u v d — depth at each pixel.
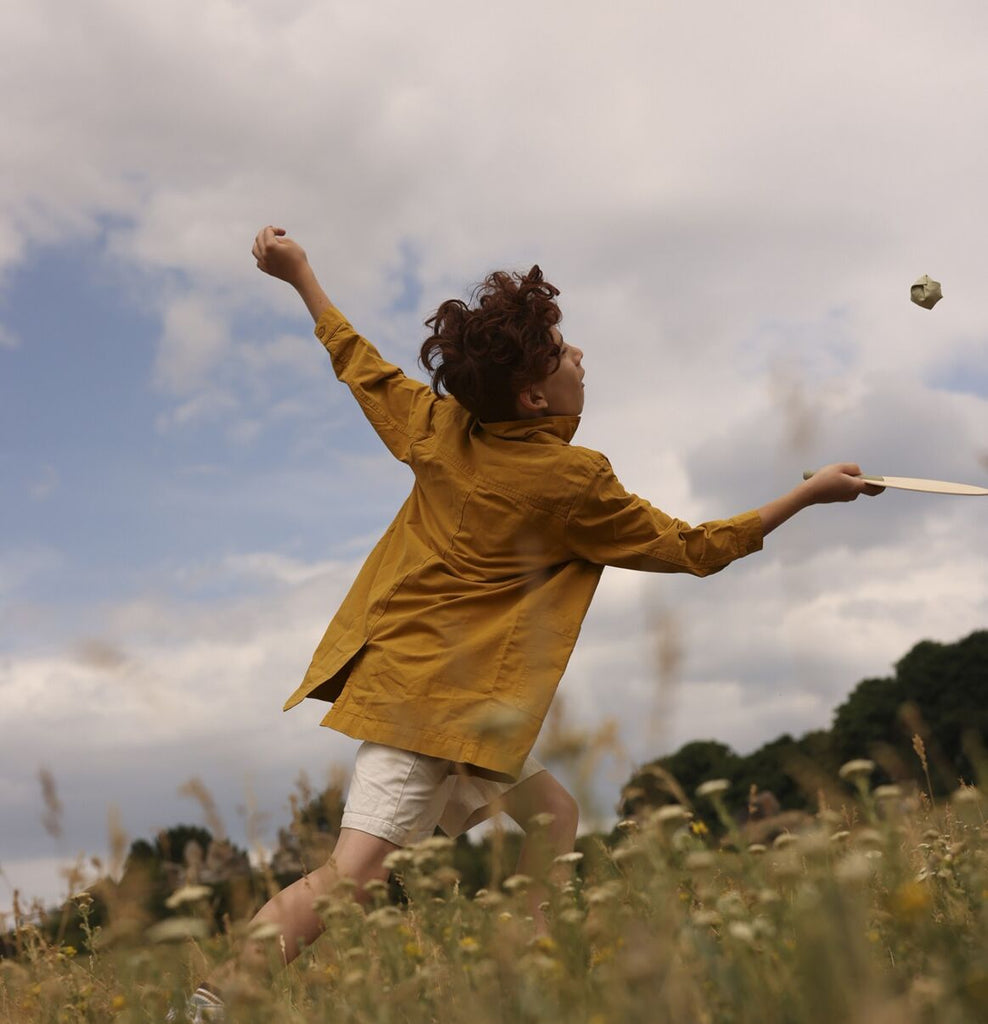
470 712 2.98
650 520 3.15
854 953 1.42
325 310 3.86
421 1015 1.98
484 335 3.20
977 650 37.88
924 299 3.06
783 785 22.12
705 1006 1.67
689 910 2.28
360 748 3.07
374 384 3.66
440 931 2.28
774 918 1.82
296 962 2.75
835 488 3.22
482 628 3.10
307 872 2.70
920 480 3.16
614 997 1.59
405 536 3.34
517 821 3.19
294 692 3.25
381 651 3.12
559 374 3.33
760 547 3.21
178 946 2.47
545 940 2.02
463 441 3.33
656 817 2.00
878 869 2.21
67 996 2.56
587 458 3.15
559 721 1.58
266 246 3.92
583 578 3.19
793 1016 1.55
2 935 3.09
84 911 2.72
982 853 2.42
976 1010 1.48
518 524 3.16
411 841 2.92
